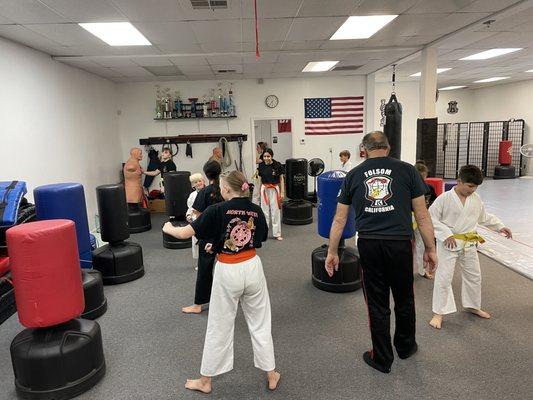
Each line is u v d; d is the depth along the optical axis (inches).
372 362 105.6
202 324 134.8
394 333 112.3
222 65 291.0
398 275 96.0
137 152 286.8
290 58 275.6
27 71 212.5
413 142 463.5
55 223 96.0
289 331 127.3
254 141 375.2
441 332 122.5
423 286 159.2
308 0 161.9
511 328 124.0
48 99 234.1
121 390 99.3
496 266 180.5
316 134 379.6
